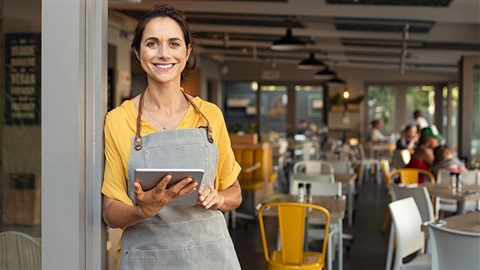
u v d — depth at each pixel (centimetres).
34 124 354
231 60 2186
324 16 1052
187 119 228
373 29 1160
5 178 337
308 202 573
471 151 1299
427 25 1079
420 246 485
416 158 873
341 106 2133
